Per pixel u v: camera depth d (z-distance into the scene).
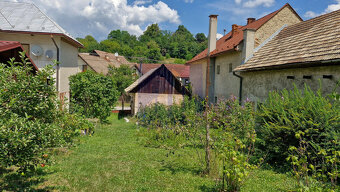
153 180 5.55
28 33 13.90
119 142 9.89
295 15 14.27
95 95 14.83
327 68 7.98
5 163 3.65
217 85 17.92
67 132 7.64
